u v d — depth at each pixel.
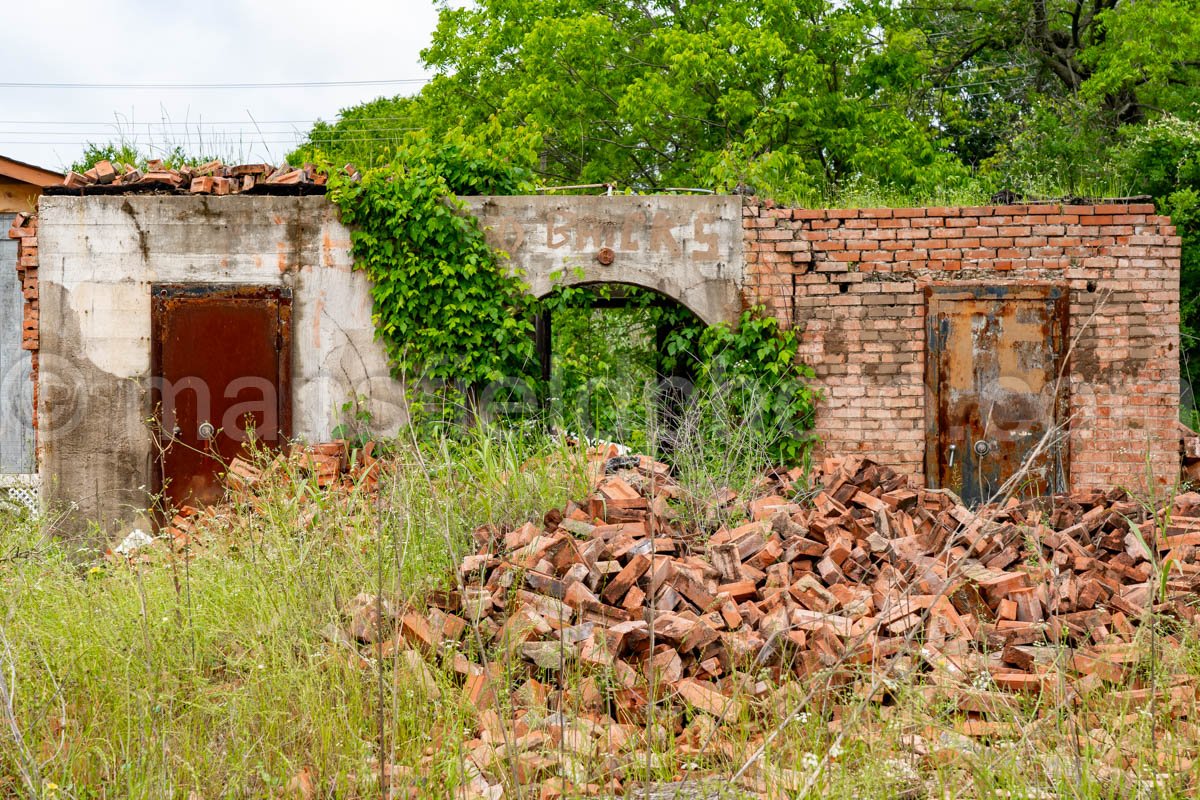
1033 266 9.68
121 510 10.00
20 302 13.06
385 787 3.54
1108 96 21.23
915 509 6.71
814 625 4.77
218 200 10.10
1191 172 15.77
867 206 10.93
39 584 5.24
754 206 10.01
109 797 3.56
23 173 12.96
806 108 19.83
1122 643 4.70
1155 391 9.59
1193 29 18.77
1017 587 5.27
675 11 22.14
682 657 4.70
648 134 21.70
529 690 4.31
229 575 5.48
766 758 3.59
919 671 4.46
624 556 5.48
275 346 10.12
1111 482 9.57
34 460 10.66
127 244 10.09
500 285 10.18
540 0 21.92
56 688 4.00
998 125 24.36
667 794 3.58
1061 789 3.40
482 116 22.73
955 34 23.78
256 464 9.24
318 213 10.13
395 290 10.04
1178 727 3.85
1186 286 15.47
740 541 5.83
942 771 3.56
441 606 4.95
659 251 10.09
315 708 4.05
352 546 5.41
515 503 6.36
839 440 9.84
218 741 4.02
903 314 9.77
